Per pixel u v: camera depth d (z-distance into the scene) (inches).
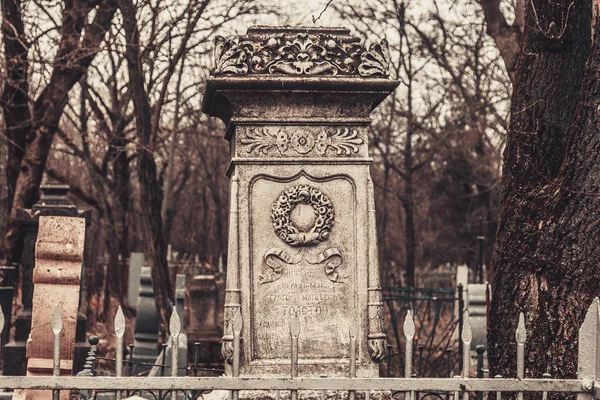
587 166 265.3
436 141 1107.9
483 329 554.9
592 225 263.9
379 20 959.6
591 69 267.3
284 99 260.1
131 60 629.3
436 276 1304.1
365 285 261.1
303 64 258.2
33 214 490.3
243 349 254.5
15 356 476.1
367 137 263.7
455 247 1242.6
